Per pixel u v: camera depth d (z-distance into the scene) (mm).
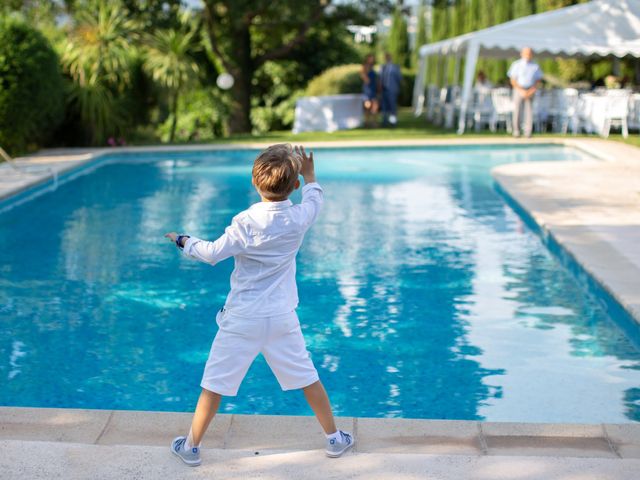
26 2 19531
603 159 12664
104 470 2848
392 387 4152
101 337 4945
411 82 30844
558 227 7176
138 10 18141
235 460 2934
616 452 3014
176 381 4262
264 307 2832
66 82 15219
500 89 17125
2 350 4715
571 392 4070
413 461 2912
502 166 11695
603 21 16000
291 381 2908
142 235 7832
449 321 5199
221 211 9055
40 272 6477
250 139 16453
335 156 14156
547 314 5328
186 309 5508
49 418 3318
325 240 7543
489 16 28281
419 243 7391
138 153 14320
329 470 2854
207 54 20938
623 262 5895
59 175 11344
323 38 23797
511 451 3029
